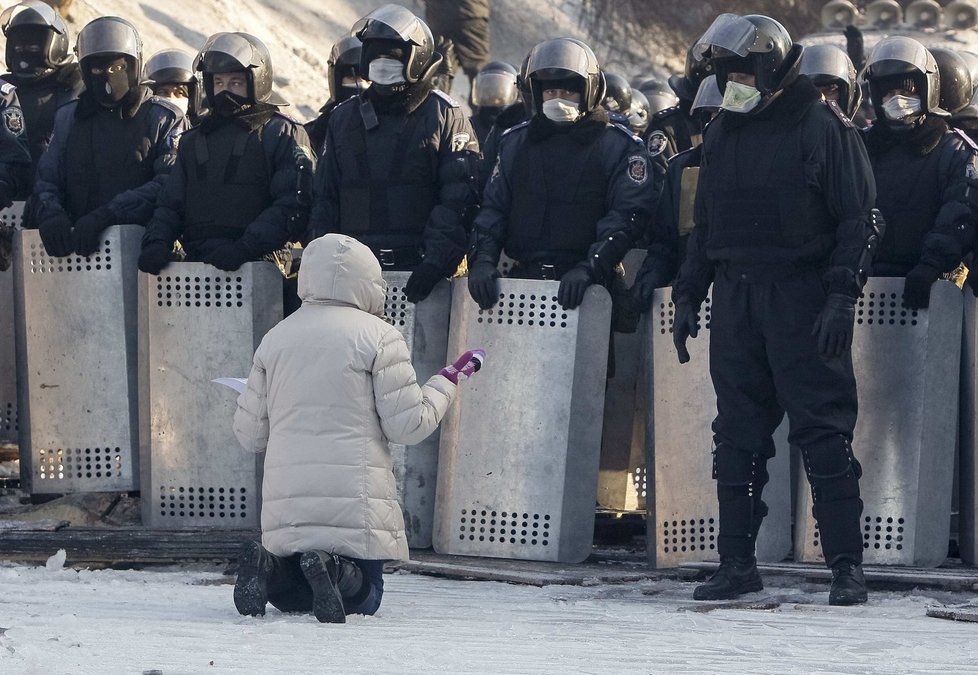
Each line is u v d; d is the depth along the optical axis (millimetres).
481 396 15758
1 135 18688
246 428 10906
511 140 15930
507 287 15617
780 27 12508
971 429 14977
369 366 10570
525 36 63469
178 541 15445
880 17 63000
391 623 10211
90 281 17500
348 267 10750
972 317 14977
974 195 14883
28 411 17766
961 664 8797
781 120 12469
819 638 9953
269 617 10367
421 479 16297
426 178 16078
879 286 14852
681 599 12719
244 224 16875
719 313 12750
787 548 15211
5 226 18922
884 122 15289
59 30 20125
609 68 62188
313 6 55750
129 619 9984
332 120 16391
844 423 12516
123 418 17547
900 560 14859
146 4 46844
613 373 16344
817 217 12422
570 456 15539
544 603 12195
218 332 16844
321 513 10461
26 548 14898
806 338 12398
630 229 15328
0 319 19062
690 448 15258
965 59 18438
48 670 7496
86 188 17703
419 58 15867
